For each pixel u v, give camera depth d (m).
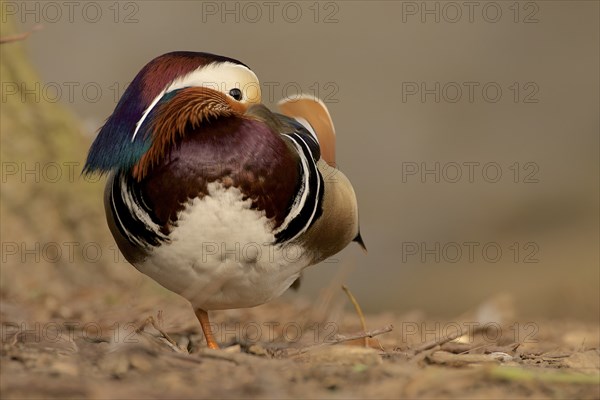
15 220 11.92
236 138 7.60
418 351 7.86
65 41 25.73
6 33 12.39
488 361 7.04
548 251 21.91
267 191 7.63
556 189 25.45
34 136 12.34
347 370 6.50
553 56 28.75
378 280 21.38
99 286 12.20
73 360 6.52
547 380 6.36
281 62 27.91
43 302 11.14
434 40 28.36
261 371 6.42
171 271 7.84
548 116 28.11
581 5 29.78
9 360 6.50
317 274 19.86
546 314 18.36
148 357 6.62
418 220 24.47
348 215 8.51
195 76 7.81
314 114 9.41
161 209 7.58
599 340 10.31
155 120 7.63
